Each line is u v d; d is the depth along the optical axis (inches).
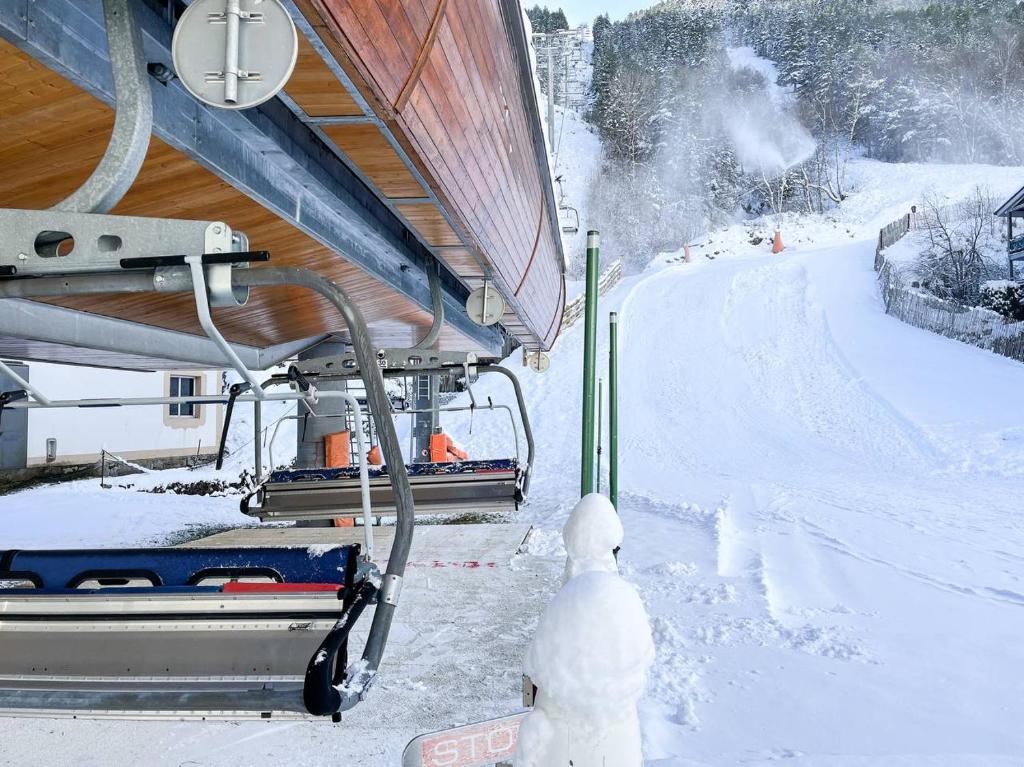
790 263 1348.4
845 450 598.5
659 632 161.9
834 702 122.4
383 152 133.1
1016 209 1081.4
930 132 2657.5
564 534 68.1
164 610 79.7
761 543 271.0
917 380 759.7
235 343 344.8
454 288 316.5
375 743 116.0
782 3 4195.4
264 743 116.0
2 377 480.7
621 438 699.4
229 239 60.5
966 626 166.4
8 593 83.4
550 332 450.0
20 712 74.6
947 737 108.3
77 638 81.0
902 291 1025.5
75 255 61.3
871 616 174.7
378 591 74.6
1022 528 293.1
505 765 54.0
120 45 68.0
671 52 3577.8
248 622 79.0
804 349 914.1
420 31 119.0
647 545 272.7
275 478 249.1
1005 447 525.7
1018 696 125.0
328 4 86.7
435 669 148.8
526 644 165.0
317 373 239.8
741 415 737.6
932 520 315.0
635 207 2539.4
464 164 163.0
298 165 140.9
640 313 1147.9
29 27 79.8
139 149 67.7
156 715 75.2
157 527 383.6
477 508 241.9
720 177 2659.9
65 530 366.0
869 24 3324.3
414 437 467.5
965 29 3157.0
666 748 104.1
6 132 108.9
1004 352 802.2
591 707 37.9
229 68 66.3
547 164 253.3
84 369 557.6
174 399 85.8
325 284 61.2
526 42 190.7
